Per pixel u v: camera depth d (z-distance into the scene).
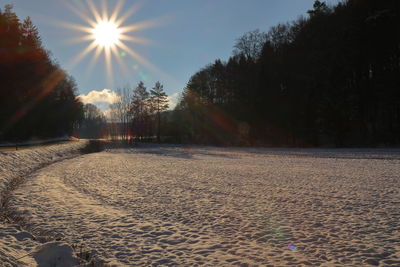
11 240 6.10
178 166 20.94
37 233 6.89
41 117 61.25
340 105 40.94
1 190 12.27
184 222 7.48
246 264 4.98
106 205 9.39
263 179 14.12
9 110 43.75
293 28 60.56
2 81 37.19
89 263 5.12
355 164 19.52
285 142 49.91
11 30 38.81
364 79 46.88
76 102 90.44
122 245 5.99
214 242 6.07
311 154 28.92
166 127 80.19
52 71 60.75
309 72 51.53
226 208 8.78
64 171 18.59
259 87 55.66
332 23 49.66
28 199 10.34
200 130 69.44
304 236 6.29
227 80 69.06
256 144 51.22
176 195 10.76
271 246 5.78
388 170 16.17
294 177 14.50
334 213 7.98
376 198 9.59
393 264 4.86
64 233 6.76
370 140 39.56
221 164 21.88
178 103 81.62
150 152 40.12
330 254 5.32
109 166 21.50
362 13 44.03
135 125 75.88
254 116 54.12
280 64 58.25
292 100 51.28
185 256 5.39
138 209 8.84
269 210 8.46
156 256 5.41
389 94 40.25
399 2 40.69
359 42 43.91
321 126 42.12
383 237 6.11
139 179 14.74
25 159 21.70
